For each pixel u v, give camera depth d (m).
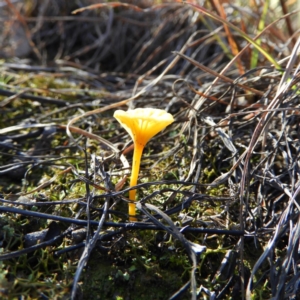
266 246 0.10
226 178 0.11
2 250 0.10
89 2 0.25
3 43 0.24
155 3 0.24
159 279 0.10
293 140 0.12
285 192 0.11
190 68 0.21
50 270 0.10
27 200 0.11
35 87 0.19
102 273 0.10
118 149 0.13
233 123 0.13
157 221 0.09
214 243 0.10
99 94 0.18
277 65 0.13
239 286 0.10
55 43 0.25
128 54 0.23
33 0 0.25
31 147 0.14
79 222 0.10
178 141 0.13
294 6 0.22
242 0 0.22
